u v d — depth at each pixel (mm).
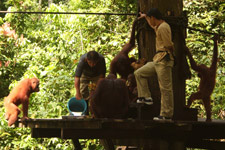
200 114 13188
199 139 8805
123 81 7363
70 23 13914
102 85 7258
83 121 6637
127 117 7824
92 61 7785
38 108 12922
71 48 14055
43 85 13000
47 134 7871
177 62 7973
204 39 14047
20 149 12734
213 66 8383
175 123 6715
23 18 16469
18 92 8195
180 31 7980
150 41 8016
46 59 14156
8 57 15148
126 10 15172
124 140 8945
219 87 12680
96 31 14578
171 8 7961
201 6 14805
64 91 12773
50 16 14109
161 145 7762
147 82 7570
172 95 7285
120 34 14359
